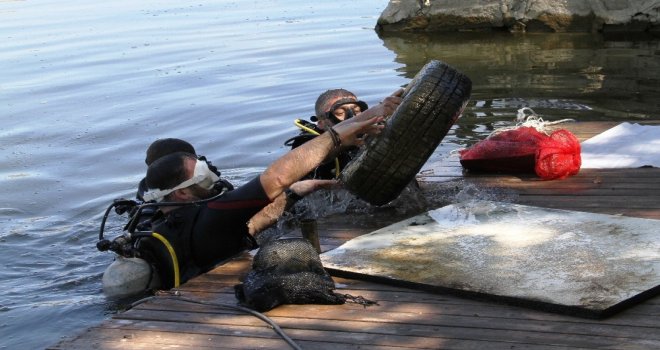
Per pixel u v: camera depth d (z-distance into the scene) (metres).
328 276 4.52
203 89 11.49
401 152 5.43
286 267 4.45
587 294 4.10
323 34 15.76
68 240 6.97
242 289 4.48
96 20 19.12
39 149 9.38
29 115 10.75
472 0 15.27
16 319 5.45
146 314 4.44
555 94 10.20
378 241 5.08
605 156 6.66
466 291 4.30
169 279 5.42
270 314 4.32
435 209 5.61
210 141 9.20
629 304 4.03
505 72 11.66
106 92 11.70
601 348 3.69
